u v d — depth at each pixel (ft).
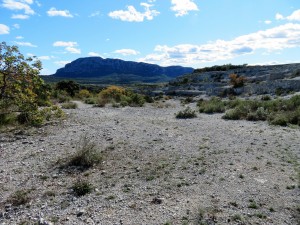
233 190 20.01
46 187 20.39
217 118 56.44
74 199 18.52
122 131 39.17
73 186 20.11
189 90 147.43
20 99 37.60
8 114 42.39
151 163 25.72
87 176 22.56
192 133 39.58
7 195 19.08
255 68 158.10
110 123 45.47
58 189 20.07
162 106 84.02
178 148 30.89
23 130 37.99
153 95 158.40
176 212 16.76
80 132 37.91
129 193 19.42
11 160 26.11
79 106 72.54
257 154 28.94
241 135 38.34
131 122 47.26
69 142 32.40
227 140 35.22
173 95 146.10
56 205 17.71
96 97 98.17
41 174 22.74
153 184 20.99
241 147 31.68
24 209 17.21
